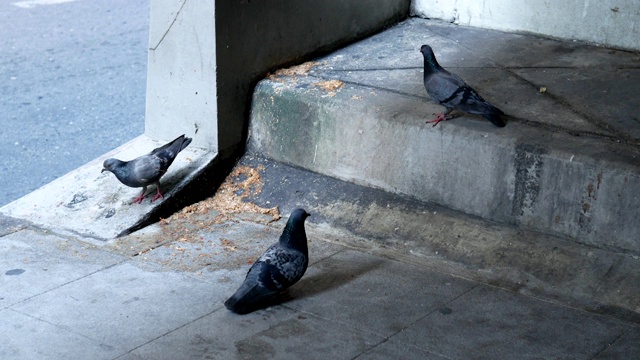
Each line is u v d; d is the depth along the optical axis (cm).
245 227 434
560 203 402
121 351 365
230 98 456
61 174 507
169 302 388
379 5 512
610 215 393
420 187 428
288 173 454
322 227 432
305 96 449
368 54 488
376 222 427
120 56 616
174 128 466
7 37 632
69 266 409
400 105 438
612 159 393
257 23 458
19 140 534
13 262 411
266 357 361
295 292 392
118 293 393
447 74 422
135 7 679
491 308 382
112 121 553
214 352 364
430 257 411
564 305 384
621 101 436
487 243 408
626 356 359
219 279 401
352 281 398
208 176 454
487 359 359
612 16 484
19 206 445
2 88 579
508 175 409
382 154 434
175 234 429
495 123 416
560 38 498
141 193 441
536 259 399
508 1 506
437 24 523
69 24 654
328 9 486
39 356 363
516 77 459
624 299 382
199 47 448
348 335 370
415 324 375
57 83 587
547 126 418
